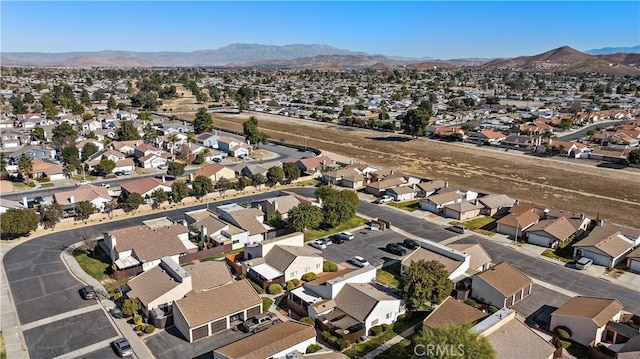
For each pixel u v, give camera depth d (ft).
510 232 250.98
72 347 147.64
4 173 346.33
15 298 176.76
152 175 362.12
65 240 233.14
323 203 258.78
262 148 483.10
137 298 168.45
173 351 146.61
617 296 184.65
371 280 187.62
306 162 379.96
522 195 330.34
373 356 145.28
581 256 220.64
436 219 275.59
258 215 253.24
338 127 632.38
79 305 172.76
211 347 149.07
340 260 217.36
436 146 508.53
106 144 441.27
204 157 409.90
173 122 592.19
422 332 134.10
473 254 206.69
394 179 334.24
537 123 602.03
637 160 406.41
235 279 197.06
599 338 150.00
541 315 170.71
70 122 556.10
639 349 135.03
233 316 162.91
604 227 242.99
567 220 252.42
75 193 277.85
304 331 145.28
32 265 204.74
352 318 159.33
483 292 180.34
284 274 188.65
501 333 138.51
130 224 256.73
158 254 201.87
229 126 618.44
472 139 538.06
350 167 368.48
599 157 440.45
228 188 320.29
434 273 169.48
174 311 159.33
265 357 132.36
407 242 233.14
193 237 235.61
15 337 152.25
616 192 336.70
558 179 373.20
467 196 306.76
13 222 226.58
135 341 151.53
